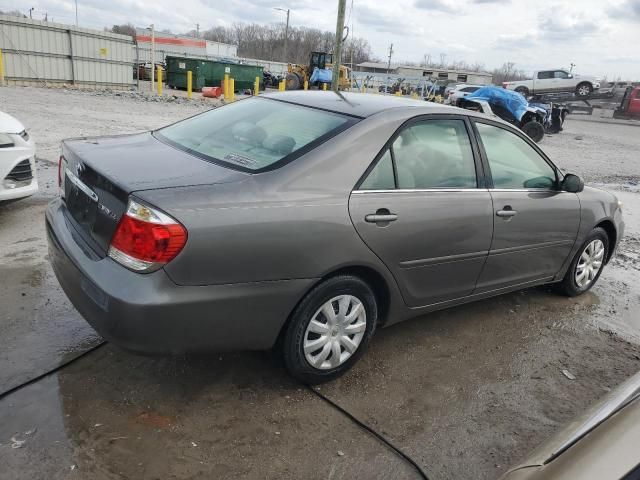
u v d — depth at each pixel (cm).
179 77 3156
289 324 289
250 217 261
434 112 352
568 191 425
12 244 472
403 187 322
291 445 266
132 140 346
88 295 254
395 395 316
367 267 306
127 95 2227
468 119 372
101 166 277
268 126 329
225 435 267
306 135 309
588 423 176
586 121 3675
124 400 283
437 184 342
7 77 2248
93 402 279
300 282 280
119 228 248
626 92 3828
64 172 323
